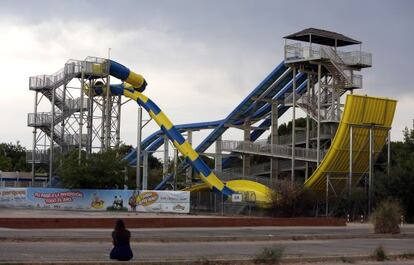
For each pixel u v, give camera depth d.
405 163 72.56
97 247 27.08
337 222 52.59
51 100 78.88
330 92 80.50
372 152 71.19
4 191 67.62
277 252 23.92
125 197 66.31
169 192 65.38
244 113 87.00
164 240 31.55
